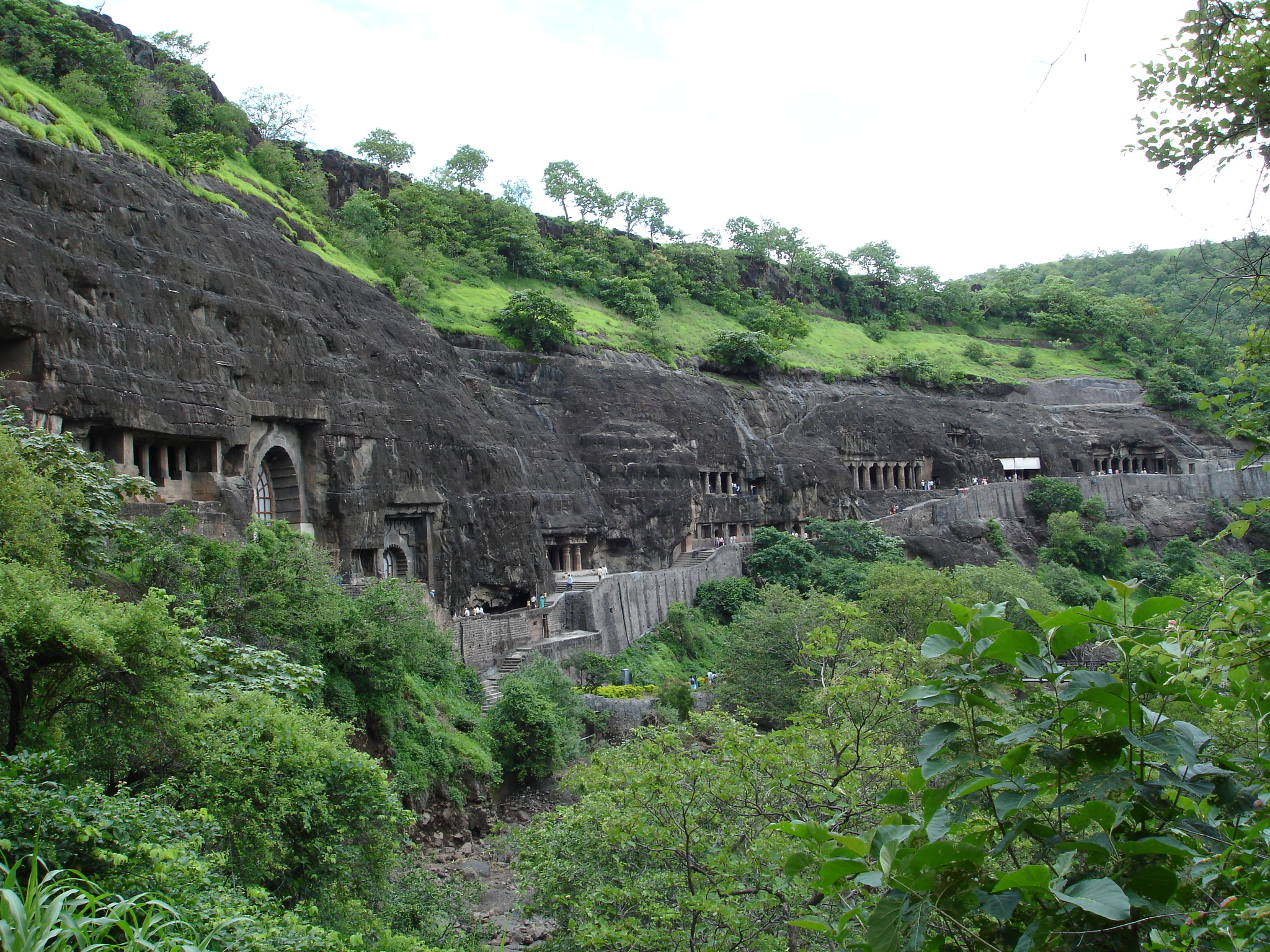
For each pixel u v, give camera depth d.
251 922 13.21
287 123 84.19
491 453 51.44
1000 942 7.73
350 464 41.59
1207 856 7.50
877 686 18.36
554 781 38.78
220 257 39.22
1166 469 103.81
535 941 25.45
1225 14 13.49
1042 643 8.27
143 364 31.80
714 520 71.50
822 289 134.25
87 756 17.06
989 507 85.75
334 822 19.89
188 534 28.28
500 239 94.75
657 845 17.86
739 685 46.59
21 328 27.56
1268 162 12.04
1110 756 7.96
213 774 17.81
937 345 127.44
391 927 21.31
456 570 47.25
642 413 69.31
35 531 18.78
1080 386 111.88
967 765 8.59
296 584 29.09
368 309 50.09
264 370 37.88
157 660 17.02
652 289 107.50
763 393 87.38
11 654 15.30
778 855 15.34
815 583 66.81
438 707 36.66
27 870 12.66
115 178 35.19
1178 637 8.88
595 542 62.91
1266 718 8.84
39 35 49.44
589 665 48.56
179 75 64.25
